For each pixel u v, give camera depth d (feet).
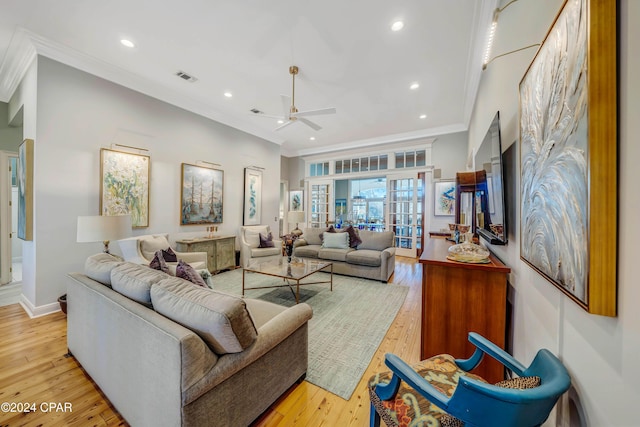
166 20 7.86
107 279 5.67
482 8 6.95
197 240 13.48
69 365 6.26
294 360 5.44
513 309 5.21
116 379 4.70
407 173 19.89
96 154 10.35
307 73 10.76
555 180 2.86
